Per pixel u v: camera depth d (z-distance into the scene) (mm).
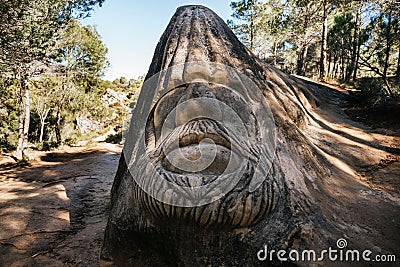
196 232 2730
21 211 5949
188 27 4820
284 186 3004
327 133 5793
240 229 2688
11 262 4066
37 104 17781
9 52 8625
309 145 4359
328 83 12227
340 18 12086
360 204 3611
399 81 9445
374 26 9742
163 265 2977
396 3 8445
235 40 5160
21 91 13711
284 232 2689
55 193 7324
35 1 8758
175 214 2656
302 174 3523
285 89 5934
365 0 10617
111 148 16938
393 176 4352
